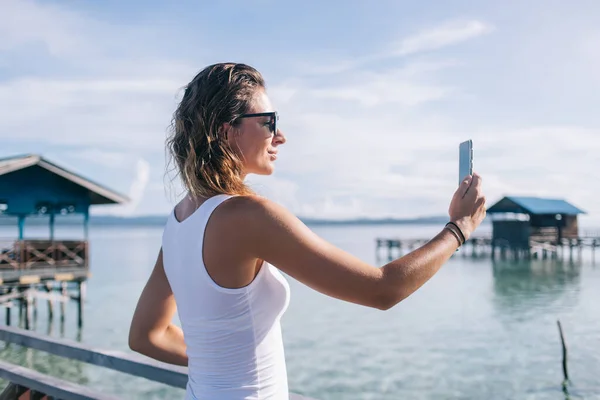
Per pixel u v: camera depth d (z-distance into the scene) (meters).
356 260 1.07
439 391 11.88
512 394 11.68
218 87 1.18
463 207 1.17
